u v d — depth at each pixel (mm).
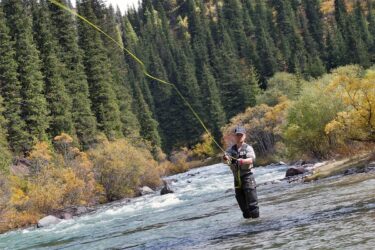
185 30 183375
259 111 69062
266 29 129250
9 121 43500
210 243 6453
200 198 19969
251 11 158875
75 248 10492
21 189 33125
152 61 115188
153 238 8930
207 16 188875
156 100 105750
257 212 8125
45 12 58469
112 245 9492
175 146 95688
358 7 129750
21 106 45969
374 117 20609
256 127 63562
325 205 8016
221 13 155125
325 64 105812
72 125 48906
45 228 20859
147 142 64688
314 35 126062
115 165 37750
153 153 76375
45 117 46156
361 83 20828
